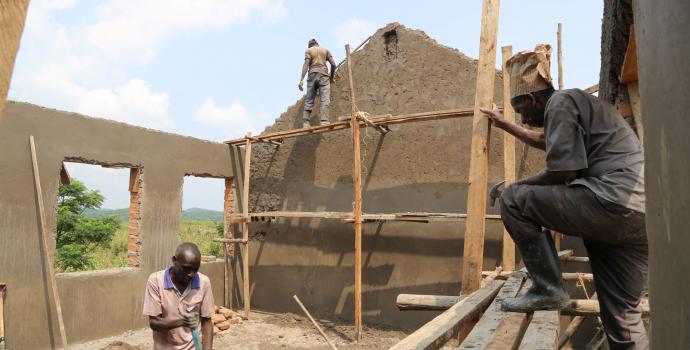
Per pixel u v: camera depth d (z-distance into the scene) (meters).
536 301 2.57
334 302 9.95
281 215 9.29
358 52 10.20
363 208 9.74
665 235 1.15
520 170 8.32
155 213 8.89
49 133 7.28
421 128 9.35
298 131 9.28
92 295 7.79
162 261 8.98
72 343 7.47
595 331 7.45
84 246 17.77
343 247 9.97
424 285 9.05
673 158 1.06
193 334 3.93
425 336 2.15
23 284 6.90
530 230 2.61
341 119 8.65
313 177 10.45
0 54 0.64
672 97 1.06
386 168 9.62
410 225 9.30
